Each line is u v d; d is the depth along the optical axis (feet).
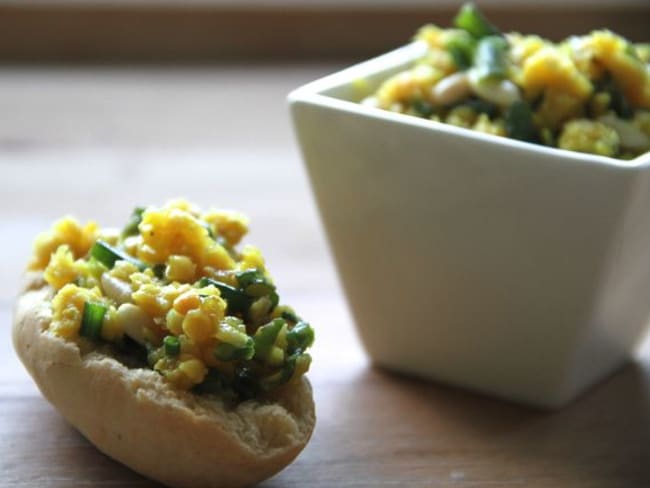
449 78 1.36
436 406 1.33
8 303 1.46
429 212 1.28
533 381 1.32
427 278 1.31
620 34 2.15
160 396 1.11
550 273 1.25
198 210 1.28
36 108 1.92
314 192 1.35
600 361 1.35
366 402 1.33
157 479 1.16
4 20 2.06
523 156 1.21
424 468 1.23
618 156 1.30
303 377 1.18
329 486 1.20
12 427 1.25
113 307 1.16
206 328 1.10
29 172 1.75
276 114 1.96
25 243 1.59
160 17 2.10
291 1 2.11
